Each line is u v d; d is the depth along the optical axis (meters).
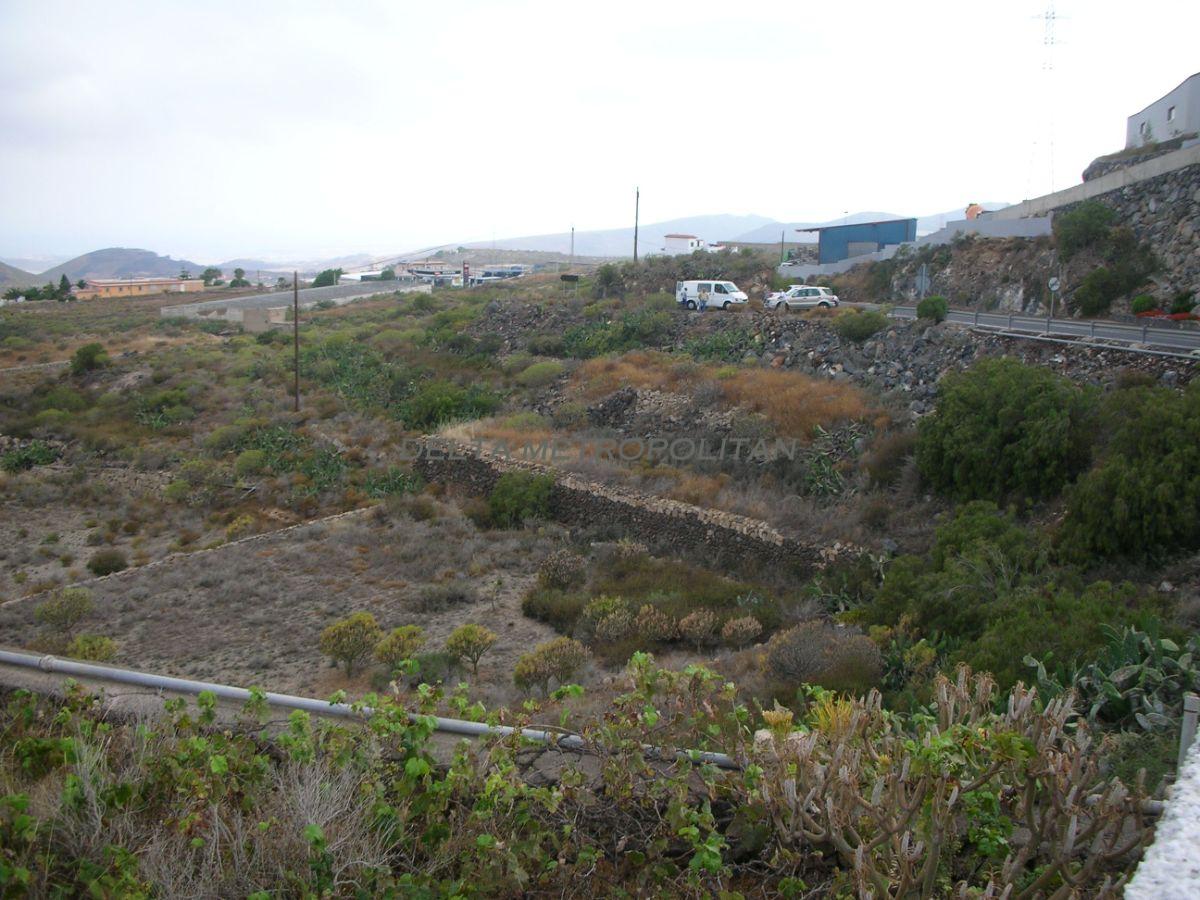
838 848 3.86
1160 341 20.70
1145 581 12.74
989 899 3.35
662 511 20.94
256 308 69.62
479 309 47.25
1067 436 16.31
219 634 16.39
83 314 73.88
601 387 29.70
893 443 20.11
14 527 27.89
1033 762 3.64
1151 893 2.65
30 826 3.67
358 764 4.54
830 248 50.19
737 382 26.19
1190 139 39.88
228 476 30.34
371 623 14.74
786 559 18.30
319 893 3.86
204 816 4.16
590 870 4.40
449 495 26.69
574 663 13.07
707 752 4.89
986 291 36.53
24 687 5.72
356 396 36.94
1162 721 6.56
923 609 12.66
